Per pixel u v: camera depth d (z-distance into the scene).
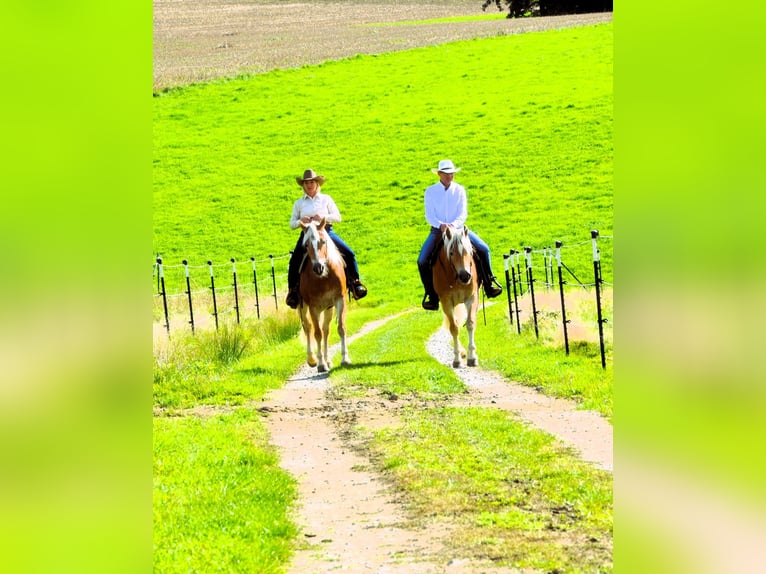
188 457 11.27
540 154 69.25
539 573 7.36
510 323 26.59
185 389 16.42
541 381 16.88
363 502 9.76
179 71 90.50
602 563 7.55
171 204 67.62
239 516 9.07
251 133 78.94
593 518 8.72
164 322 26.17
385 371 18.48
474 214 61.38
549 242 54.94
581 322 23.27
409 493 9.95
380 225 60.94
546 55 87.81
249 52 96.06
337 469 11.26
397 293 47.41
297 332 27.22
